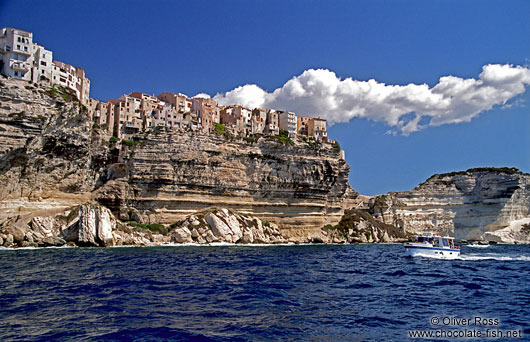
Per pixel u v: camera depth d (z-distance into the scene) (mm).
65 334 21922
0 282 37531
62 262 55062
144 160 107125
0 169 84750
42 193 92688
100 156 104188
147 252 75688
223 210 113562
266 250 91625
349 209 160625
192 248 90875
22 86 86875
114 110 111312
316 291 36062
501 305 31234
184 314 26703
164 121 116938
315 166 135375
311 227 135875
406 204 166875
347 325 24719
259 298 32312
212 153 118062
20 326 23219
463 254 87375
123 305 28828
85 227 87312
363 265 59594
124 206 103500
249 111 146000
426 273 49844
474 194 173375
